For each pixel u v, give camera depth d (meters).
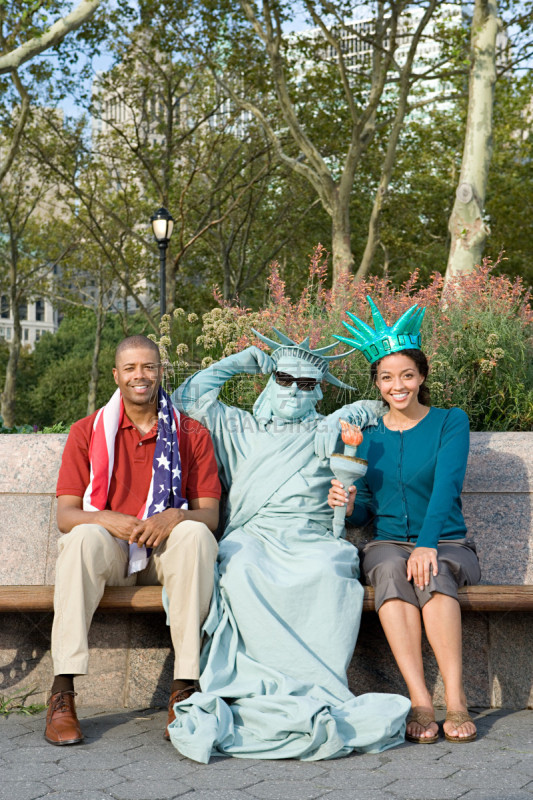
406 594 3.04
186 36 19.09
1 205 28.45
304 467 3.49
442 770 2.53
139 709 3.41
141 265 28.73
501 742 2.85
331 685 2.88
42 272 32.91
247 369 3.74
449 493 3.19
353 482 3.40
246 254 28.00
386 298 5.33
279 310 5.26
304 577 3.04
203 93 23.44
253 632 2.96
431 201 25.94
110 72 21.41
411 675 2.96
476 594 3.12
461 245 11.17
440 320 5.23
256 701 2.79
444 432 3.38
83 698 3.46
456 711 2.90
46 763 2.62
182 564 2.98
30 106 21.66
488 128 11.36
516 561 3.61
